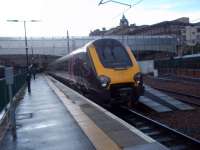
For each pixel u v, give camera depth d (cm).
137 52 7038
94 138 772
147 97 1803
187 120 1334
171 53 7062
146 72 5541
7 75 845
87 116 1090
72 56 2244
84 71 1677
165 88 2817
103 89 1440
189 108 1599
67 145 732
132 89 1473
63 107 1370
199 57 3728
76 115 1123
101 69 1475
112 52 1553
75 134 834
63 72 3136
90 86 1582
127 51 1575
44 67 9512
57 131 884
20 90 2481
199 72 3678
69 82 2619
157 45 6888
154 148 661
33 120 1079
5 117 1112
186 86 2822
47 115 1170
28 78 2327
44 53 6812
